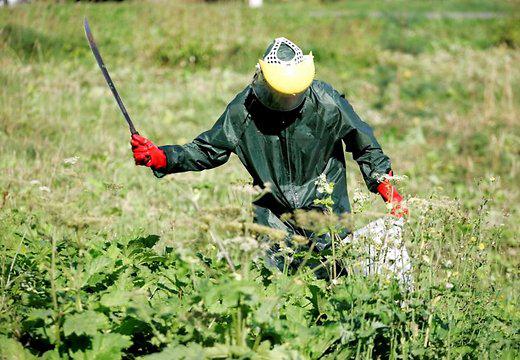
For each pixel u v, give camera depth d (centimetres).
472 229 671
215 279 596
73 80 1827
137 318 550
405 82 2230
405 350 581
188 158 697
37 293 581
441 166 1495
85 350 540
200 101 1841
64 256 648
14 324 563
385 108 1934
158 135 1537
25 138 1295
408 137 1686
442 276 696
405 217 659
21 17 2056
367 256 631
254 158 705
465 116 1862
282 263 702
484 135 1662
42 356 542
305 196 712
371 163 714
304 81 656
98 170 1170
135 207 952
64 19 2178
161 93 1875
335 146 732
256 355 527
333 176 728
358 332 559
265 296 602
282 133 699
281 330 552
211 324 562
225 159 713
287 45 671
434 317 620
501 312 700
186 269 550
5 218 730
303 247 706
